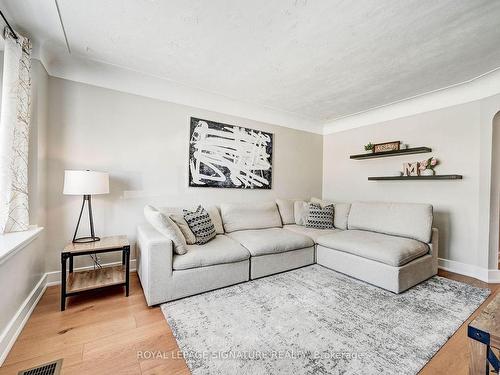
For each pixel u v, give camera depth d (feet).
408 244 8.08
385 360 4.46
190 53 7.16
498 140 8.64
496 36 6.10
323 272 8.96
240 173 11.48
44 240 7.20
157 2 5.12
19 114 5.87
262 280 8.15
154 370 4.20
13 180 5.80
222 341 4.93
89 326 5.43
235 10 5.31
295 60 7.45
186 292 6.77
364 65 7.72
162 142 9.42
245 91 9.98
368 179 12.34
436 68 7.85
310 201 13.46
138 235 8.21
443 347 4.86
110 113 8.42
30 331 5.19
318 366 4.30
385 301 6.73
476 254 8.91
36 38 6.46
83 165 7.97
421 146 10.57
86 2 5.15
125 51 7.11
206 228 8.32
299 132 13.93
